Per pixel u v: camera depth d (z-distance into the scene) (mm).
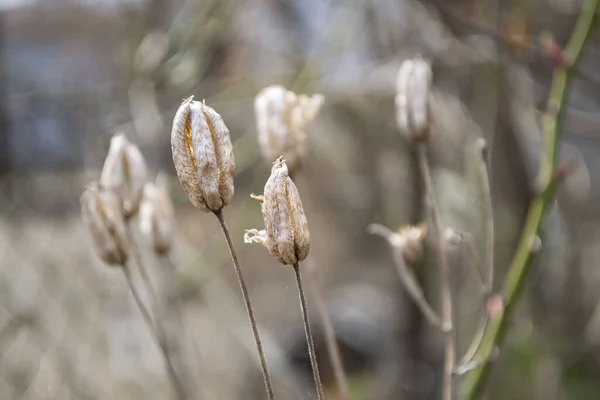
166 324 537
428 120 390
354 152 1009
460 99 832
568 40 876
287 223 300
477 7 750
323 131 996
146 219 414
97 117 929
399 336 1010
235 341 827
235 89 908
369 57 930
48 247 789
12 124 948
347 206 1144
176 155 303
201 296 795
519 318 897
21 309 724
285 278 1174
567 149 970
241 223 871
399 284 1001
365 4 791
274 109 383
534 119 770
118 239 377
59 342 708
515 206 826
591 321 865
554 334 888
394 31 841
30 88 987
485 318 408
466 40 734
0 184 916
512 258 834
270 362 742
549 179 448
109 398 695
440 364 961
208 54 887
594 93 823
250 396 803
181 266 759
